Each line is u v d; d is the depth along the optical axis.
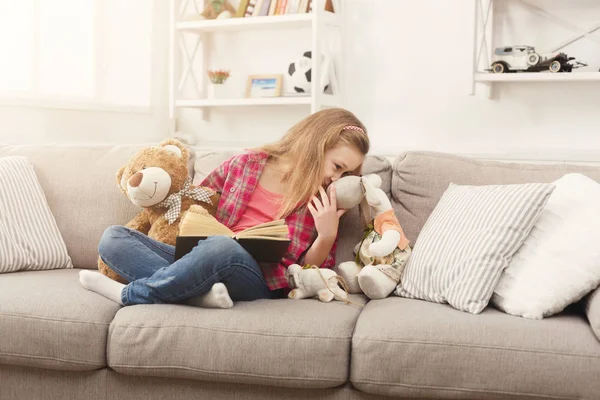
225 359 1.50
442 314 1.52
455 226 1.71
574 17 3.15
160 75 3.92
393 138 3.58
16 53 3.14
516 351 1.39
